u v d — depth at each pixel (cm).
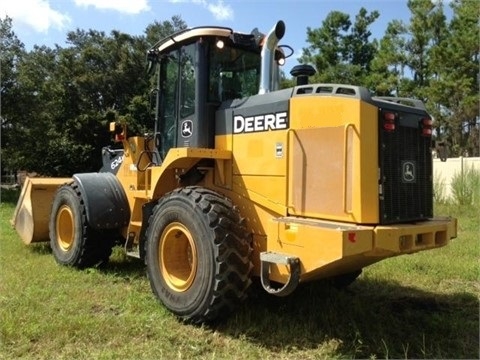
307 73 432
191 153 429
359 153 353
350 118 359
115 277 546
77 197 583
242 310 420
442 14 2697
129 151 575
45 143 2219
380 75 2803
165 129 527
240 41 480
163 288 427
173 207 422
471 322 422
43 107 2188
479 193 1312
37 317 407
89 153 2403
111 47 2633
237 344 365
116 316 416
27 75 2109
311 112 383
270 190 408
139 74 2617
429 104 2581
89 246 577
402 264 616
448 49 2467
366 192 354
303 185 386
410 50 2823
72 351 348
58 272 566
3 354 342
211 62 472
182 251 438
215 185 459
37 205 700
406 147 386
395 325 410
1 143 2038
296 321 409
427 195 405
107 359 333
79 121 2372
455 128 2611
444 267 602
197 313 391
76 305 443
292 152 394
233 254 382
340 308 441
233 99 470
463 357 354
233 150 443
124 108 2436
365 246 339
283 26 453
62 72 2548
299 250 358
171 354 346
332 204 367
